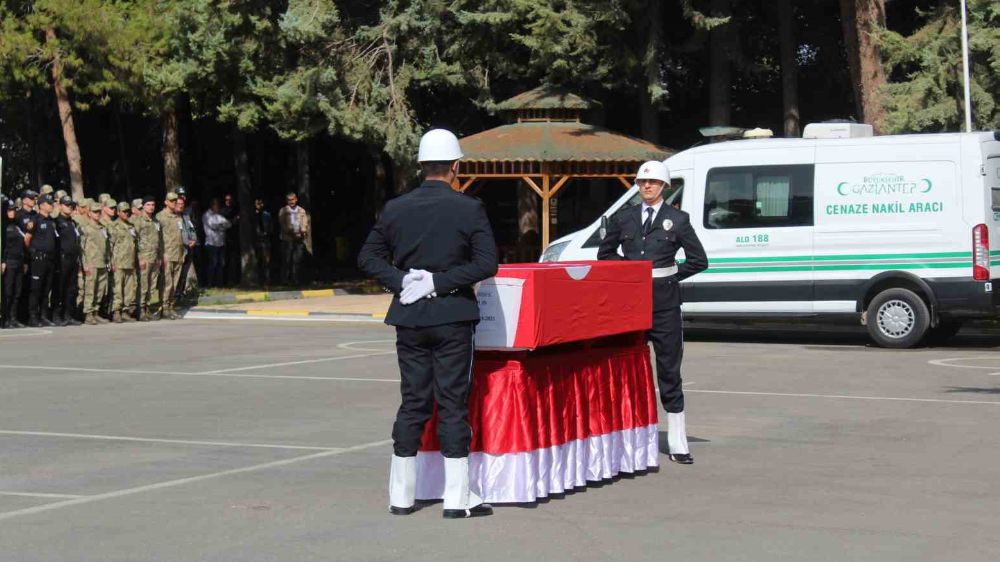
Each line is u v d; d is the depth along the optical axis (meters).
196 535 7.19
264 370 15.62
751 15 30.67
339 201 43.56
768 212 18.84
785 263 18.72
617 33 27.30
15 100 35.75
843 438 10.63
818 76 32.72
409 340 7.56
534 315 7.70
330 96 29.19
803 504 8.07
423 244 7.48
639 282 9.02
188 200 40.19
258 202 35.41
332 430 11.05
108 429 11.13
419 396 7.64
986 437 10.65
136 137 40.03
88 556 6.72
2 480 8.84
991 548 6.93
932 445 10.27
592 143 26.39
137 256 24.41
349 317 24.78
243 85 30.41
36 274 22.91
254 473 9.09
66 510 7.85
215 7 28.92
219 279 33.94
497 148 26.23
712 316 19.16
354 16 30.48
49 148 39.56
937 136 18.08
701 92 33.06
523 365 7.91
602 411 8.69
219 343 19.42
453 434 7.56
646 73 27.55
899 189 18.19
